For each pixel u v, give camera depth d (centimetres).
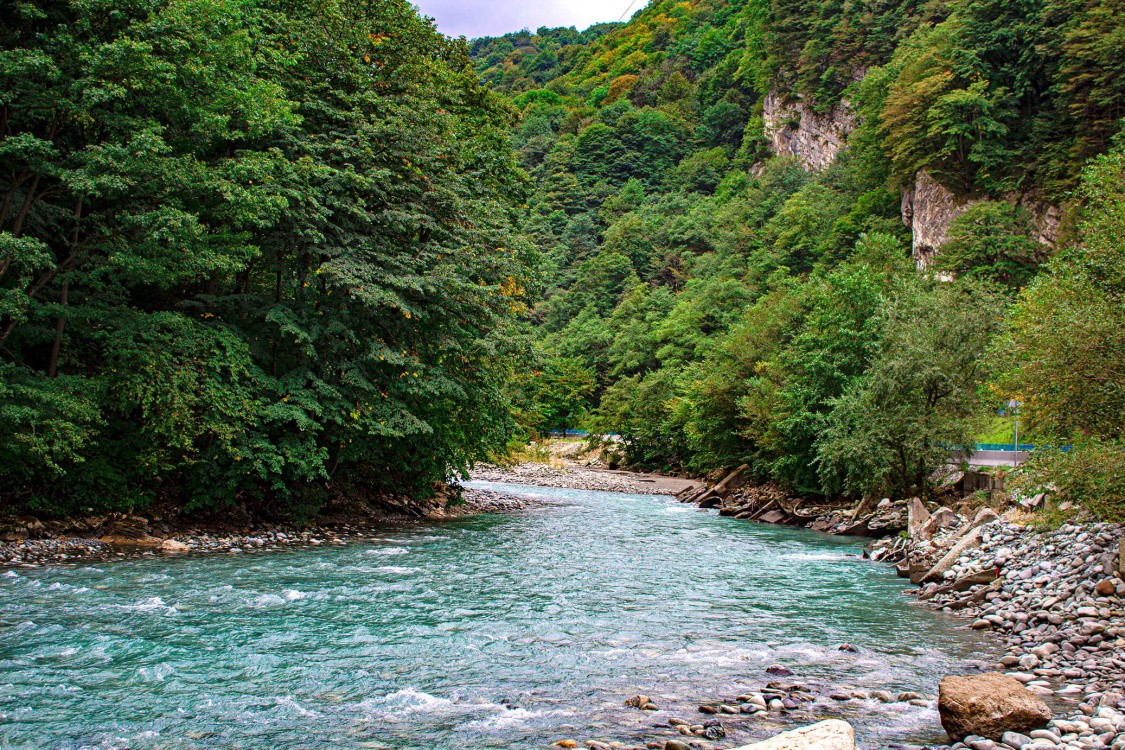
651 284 12175
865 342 3066
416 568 1616
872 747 679
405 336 2311
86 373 1800
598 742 676
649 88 19050
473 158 2700
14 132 1622
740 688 860
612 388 7394
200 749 660
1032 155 6725
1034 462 1269
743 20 18588
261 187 1853
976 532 1717
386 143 2284
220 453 1945
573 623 1168
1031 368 1266
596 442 7275
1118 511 1177
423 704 787
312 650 979
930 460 2503
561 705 790
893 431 2520
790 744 565
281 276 2170
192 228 1579
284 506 2178
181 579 1398
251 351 2047
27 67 1452
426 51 2786
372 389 2144
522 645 1034
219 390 1834
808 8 13462
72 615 1109
